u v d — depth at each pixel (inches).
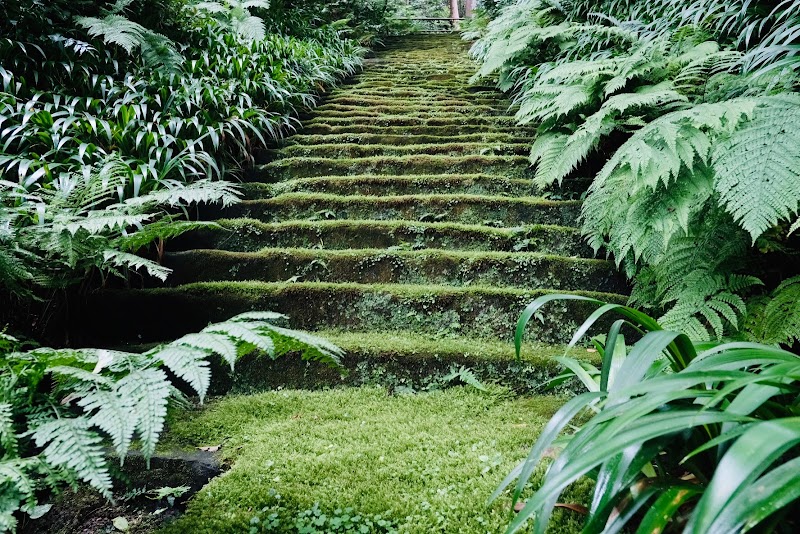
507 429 62.3
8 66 113.5
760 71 72.5
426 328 86.5
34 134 96.1
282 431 61.8
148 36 139.2
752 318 67.0
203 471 55.2
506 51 162.7
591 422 33.5
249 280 96.7
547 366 74.8
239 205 116.3
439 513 47.4
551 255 96.1
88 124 102.4
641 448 32.4
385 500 49.3
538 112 123.2
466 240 105.4
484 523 45.8
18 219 71.7
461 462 55.2
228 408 67.4
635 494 35.0
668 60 105.0
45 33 124.2
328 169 136.8
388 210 117.1
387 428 62.6
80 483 52.9
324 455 56.5
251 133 142.0
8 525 37.5
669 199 73.4
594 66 109.4
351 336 82.7
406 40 333.4
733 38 106.6
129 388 42.9
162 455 56.6
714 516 22.4
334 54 236.4
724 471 23.5
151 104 124.0
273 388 75.2
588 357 76.4
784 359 33.5
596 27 133.9
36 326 76.1
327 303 88.0
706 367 33.9
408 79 223.9
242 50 166.7
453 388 73.7
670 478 35.4
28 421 45.0
